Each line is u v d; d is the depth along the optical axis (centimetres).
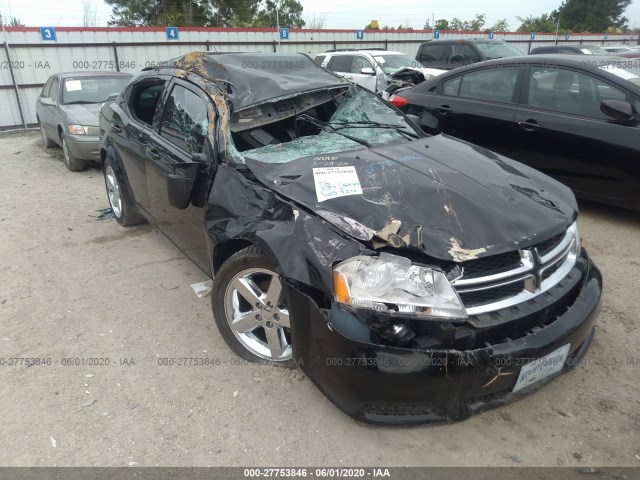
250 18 2894
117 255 448
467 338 204
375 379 203
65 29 1321
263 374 280
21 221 546
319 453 228
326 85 377
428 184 257
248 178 276
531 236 224
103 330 330
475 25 3600
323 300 223
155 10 2670
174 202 297
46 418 254
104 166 515
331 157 292
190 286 387
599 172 462
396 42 1894
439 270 206
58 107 775
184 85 357
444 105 587
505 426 242
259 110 340
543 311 221
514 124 520
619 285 367
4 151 979
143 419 251
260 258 253
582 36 2422
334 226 226
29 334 327
